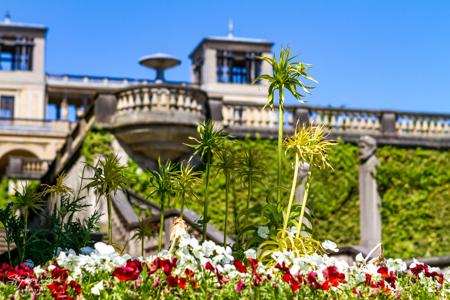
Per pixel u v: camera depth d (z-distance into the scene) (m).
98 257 6.10
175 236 6.85
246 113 20.38
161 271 5.89
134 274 5.40
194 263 6.19
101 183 7.78
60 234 7.88
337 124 21.17
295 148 7.80
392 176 21.02
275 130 20.33
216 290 5.82
